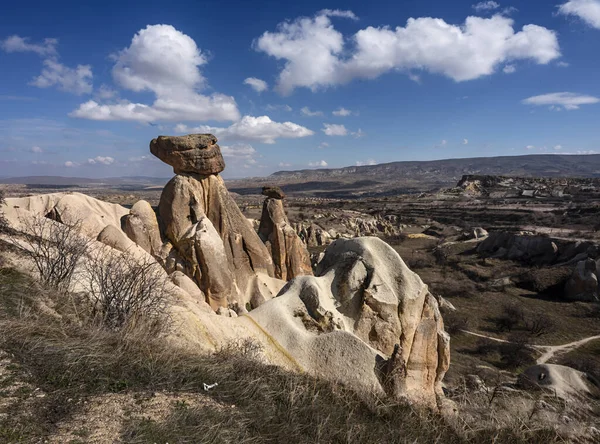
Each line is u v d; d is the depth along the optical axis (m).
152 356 7.52
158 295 10.30
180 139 18.83
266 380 7.96
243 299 19.56
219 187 20.02
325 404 7.57
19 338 6.89
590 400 19.16
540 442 8.02
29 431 4.90
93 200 18.77
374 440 6.71
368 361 9.98
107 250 13.93
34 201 17.39
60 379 6.13
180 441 5.32
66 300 9.56
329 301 12.51
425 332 12.23
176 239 17.97
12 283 9.58
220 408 6.39
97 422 5.38
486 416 8.72
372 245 13.23
